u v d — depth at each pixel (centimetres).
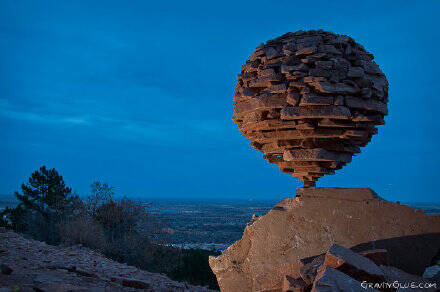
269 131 609
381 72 598
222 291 542
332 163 583
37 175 1542
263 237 523
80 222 1131
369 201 452
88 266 708
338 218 468
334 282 328
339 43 589
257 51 639
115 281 557
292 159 583
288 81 579
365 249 437
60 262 630
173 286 715
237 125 674
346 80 551
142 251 1156
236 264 540
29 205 1470
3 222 1390
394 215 434
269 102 580
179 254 1255
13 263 522
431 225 413
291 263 481
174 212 8475
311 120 568
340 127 569
